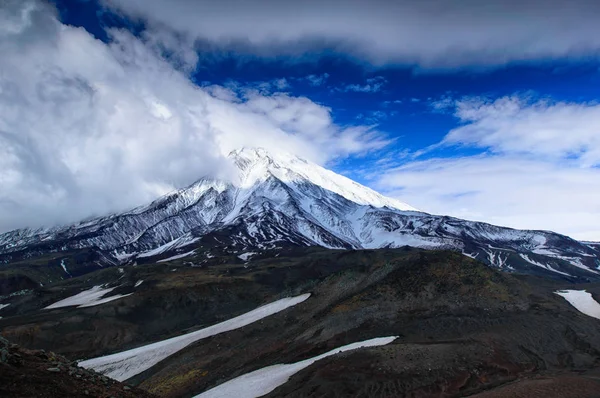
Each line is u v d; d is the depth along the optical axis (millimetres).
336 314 72312
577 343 60594
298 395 46594
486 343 55000
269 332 80812
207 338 86188
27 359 24953
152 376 76875
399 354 51500
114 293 174250
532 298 74938
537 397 43156
